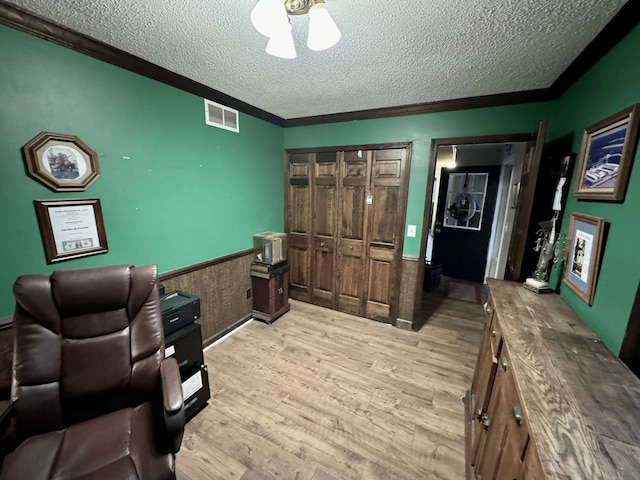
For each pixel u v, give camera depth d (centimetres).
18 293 108
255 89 223
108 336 122
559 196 169
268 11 102
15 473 91
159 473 96
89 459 97
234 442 155
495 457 101
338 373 216
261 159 295
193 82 208
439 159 430
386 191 282
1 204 129
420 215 269
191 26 136
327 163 308
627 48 117
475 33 137
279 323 297
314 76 194
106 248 169
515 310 137
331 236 320
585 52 148
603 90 135
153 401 126
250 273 295
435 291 401
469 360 235
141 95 179
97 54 154
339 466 142
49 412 108
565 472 56
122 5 120
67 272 116
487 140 232
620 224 109
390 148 272
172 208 209
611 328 107
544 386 82
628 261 102
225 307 267
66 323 115
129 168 178
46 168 140
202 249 238
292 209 340
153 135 189
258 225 302
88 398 115
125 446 103
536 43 144
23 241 137
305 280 347
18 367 106
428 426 168
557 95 201
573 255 145
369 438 159
